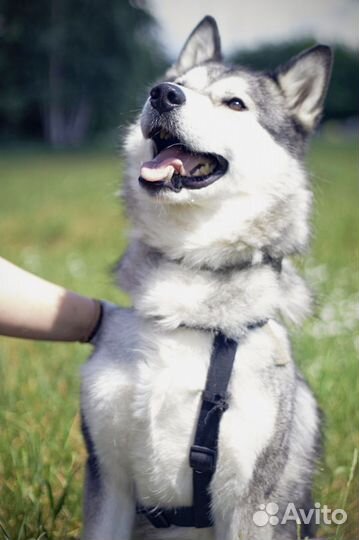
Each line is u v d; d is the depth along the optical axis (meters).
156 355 2.66
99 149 36.16
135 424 2.66
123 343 2.74
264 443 2.61
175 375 2.62
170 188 2.91
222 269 2.87
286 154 3.21
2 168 23.62
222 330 2.68
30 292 2.96
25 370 4.76
